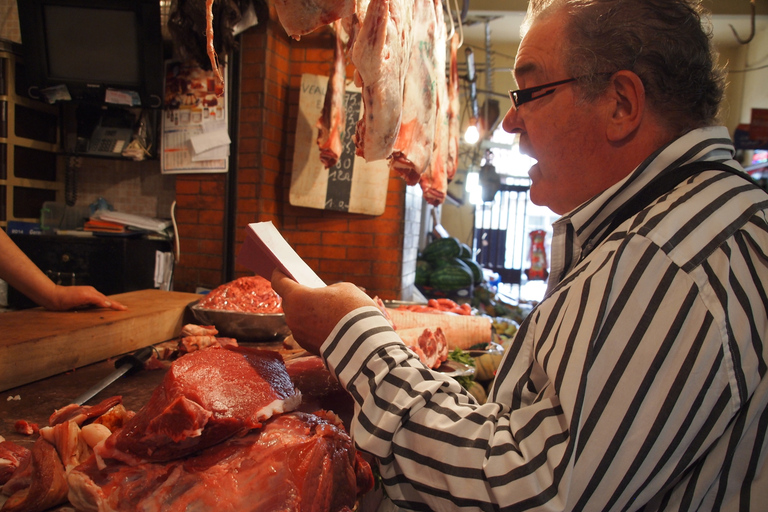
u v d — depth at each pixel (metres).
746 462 0.73
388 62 1.30
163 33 3.48
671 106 0.85
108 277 3.24
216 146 3.37
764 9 5.44
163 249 3.56
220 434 0.86
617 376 0.69
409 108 1.85
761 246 0.74
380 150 1.38
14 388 1.53
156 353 1.76
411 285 4.05
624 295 0.72
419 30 1.88
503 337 3.39
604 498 0.69
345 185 3.45
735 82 7.92
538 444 0.73
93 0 3.04
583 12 0.88
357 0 1.34
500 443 0.75
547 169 0.97
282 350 1.93
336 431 0.96
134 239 3.33
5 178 3.40
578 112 0.89
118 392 1.52
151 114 3.50
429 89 1.93
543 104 0.92
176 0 2.79
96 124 3.56
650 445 0.68
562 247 1.02
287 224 3.63
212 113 3.37
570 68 0.88
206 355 0.98
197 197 3.49
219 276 3.50
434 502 0.79
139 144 3.47
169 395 0.86
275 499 0.81
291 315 0.98
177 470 0.83
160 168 3.69
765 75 6.89
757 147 6.15
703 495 0.74
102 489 0.82
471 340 2.28
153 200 3.85
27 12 3.11
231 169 3.45
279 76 3.49
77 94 3.29
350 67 3.47
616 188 0.87
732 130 7.86
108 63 3.22
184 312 2.25
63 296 1.99
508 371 0.87
